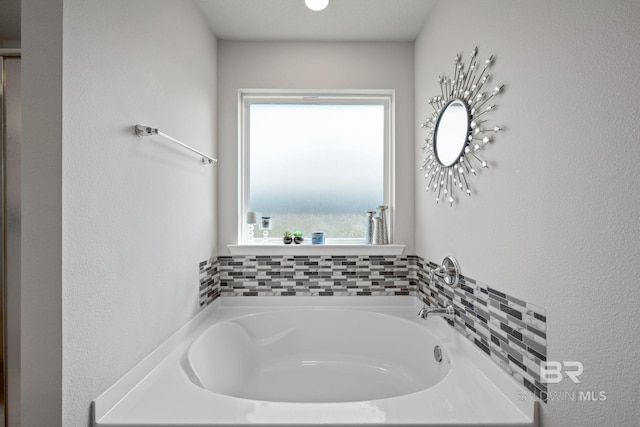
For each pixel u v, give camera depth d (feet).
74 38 3.10
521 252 3.67
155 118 4.70
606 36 2.55
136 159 4.17
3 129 4.41
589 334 2.73
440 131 6.07
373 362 7.22
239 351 6.70
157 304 4.76
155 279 4.70
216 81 7.83
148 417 3.54
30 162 2.96
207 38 7.13
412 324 6.75
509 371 3.91
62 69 2.97
